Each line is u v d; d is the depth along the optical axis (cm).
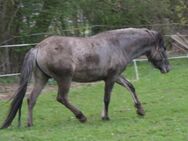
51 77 1057
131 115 1159
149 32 1140
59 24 1856
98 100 1370
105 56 1075
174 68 1842
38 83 1062
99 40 1079
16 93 1025
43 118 1170
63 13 1784
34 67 1045
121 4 1989
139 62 2027
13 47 1775
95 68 1066
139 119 1101
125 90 1474
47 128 1042
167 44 2106
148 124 1045
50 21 1800
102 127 1030
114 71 1095
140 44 1127
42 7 1783
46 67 1039
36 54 1040
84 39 1072
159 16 2070
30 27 1802
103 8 1945
